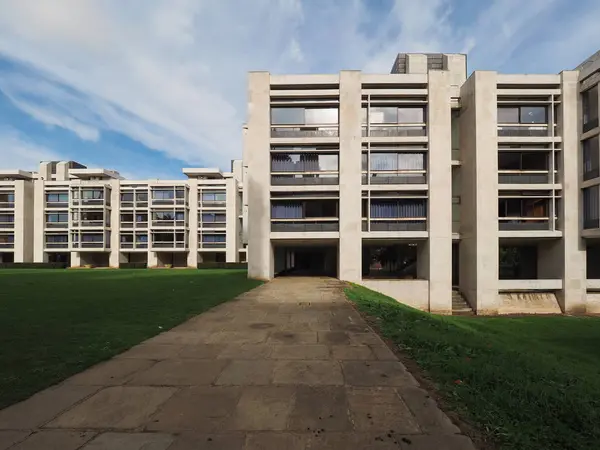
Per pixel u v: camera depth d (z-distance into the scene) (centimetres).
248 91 2188
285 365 500
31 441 295
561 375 510
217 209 4700
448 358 524
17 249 4534
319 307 1059
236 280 2111
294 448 286
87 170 5072
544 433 299
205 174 5262
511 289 2117
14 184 4584
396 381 434
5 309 981
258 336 681
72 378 442
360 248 2136
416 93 2147
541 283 2083
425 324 848
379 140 2141
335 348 593
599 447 279
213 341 640
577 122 2059
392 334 685
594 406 365
